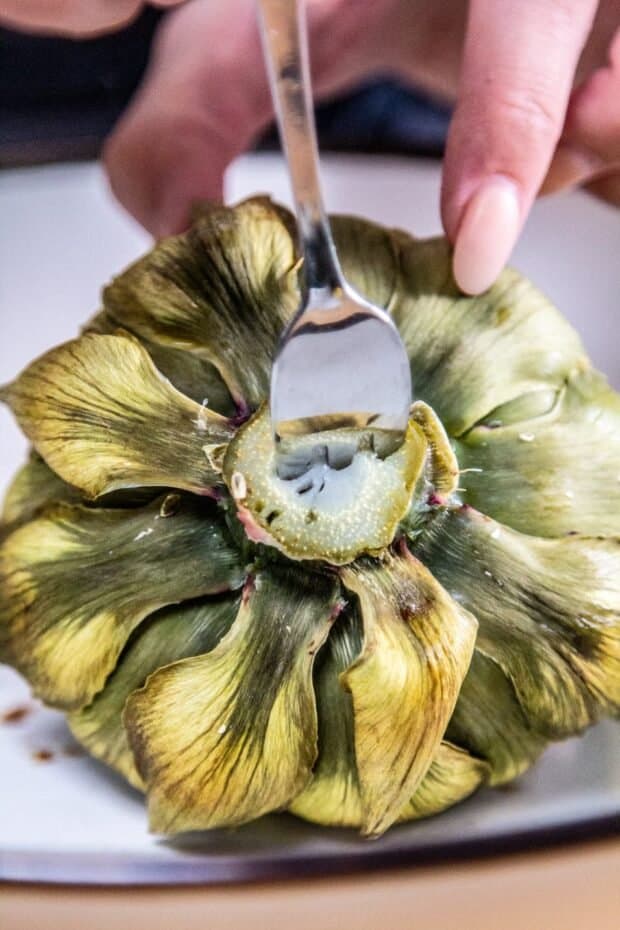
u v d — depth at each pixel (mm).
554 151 314
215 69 399
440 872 213
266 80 402
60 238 393
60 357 248
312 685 233
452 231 269
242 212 262
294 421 237
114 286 260
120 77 509
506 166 272
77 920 212
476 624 235
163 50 426
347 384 236
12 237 389
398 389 238
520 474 251
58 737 259
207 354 256
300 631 236
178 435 247
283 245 259
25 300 383
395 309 264
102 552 248
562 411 257
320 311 233
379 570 237
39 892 212
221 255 259
